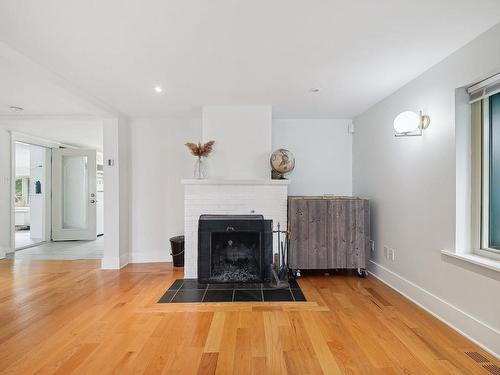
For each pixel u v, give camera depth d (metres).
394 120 2.89
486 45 1.95
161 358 1.86
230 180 3.52
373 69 2.55
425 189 2.60
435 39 2.04
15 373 1.70
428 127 2.56
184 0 1.62
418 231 2.71
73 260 4.48
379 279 3.45
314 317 2.45
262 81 2.83
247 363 1.80
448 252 2.27
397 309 2.61
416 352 1.92
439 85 2.41
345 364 1.79
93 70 2.56
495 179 2.11
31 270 3.91
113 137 3.95
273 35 1.99
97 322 2.35
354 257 3.54
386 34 1.98
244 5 1.67
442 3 1.64
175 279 3.49
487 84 2.04
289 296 2.93
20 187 8.74
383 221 3.37
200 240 3.31
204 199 3.56
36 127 4.85
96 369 1.74
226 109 3.67
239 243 3.41
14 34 1.96
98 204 7.25
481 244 2.16
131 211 4.33
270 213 3.58
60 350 1.95
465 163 2.24
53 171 6.19
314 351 1.93
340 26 1.88
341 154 4.32
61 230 6.19
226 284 3.28
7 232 4.88
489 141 2.16
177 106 3.69
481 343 1.98
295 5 1.67
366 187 3.83
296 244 3.52
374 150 3.59
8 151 4.88
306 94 3.21
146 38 2.03
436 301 2.44
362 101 3.46
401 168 2.99
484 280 1.97
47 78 2.54
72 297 2.90
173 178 4.35
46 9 1.69
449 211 2.30
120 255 4.04
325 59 2.36
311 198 3.54
